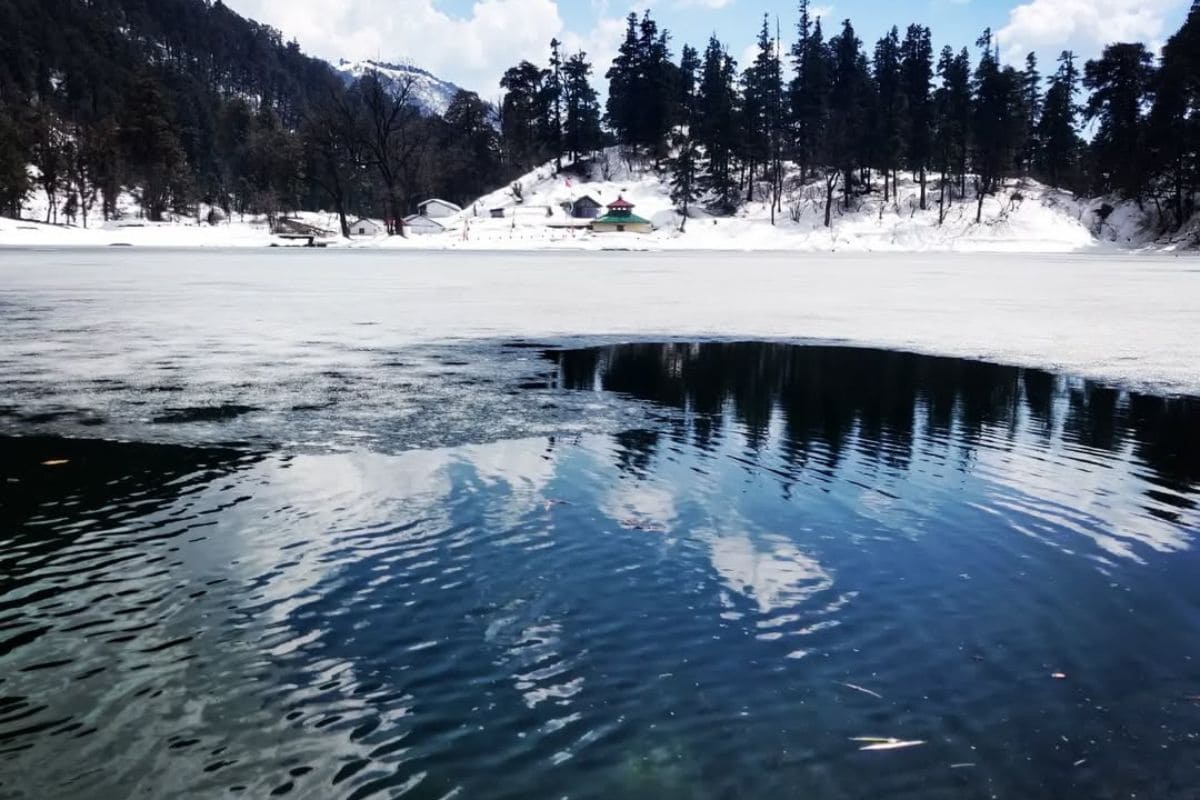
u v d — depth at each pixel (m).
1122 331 18.69
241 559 5.16
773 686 3.78
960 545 5.61
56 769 3.12
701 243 106.88
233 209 159.00
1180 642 4.25
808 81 121.06
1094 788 3.09
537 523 5.91
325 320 19.48
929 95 116.12
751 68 132.25
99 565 5.05
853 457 7.92
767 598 4.71
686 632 4.29
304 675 3.82
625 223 113.62
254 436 8.45
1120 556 5.45
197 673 3.82
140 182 123.25
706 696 3.68
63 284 29.64
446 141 162.38
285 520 5.91
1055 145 122.19
